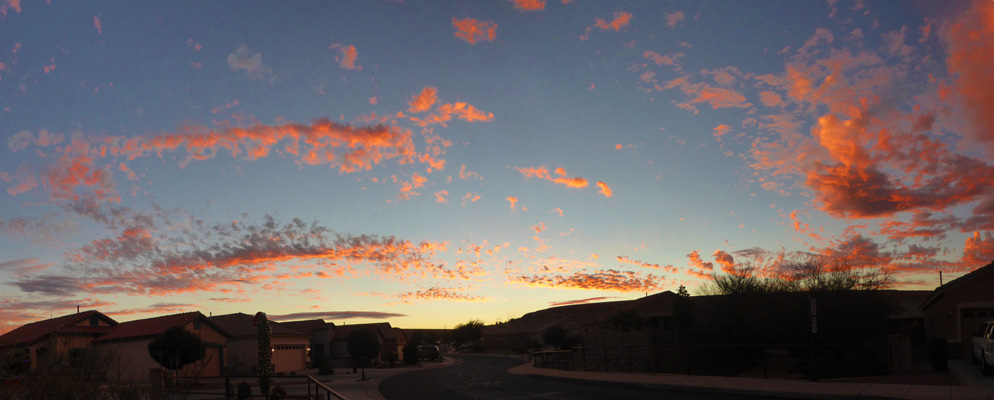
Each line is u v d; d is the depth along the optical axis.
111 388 12.30
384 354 71.62
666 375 26.14
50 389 11.20
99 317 45.16
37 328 42.25
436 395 24.12
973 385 18.23
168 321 42.88
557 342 81.56
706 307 39.28
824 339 25.91
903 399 15.05
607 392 21.61
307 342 53.75
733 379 22.25
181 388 15.08
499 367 49.91
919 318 45.66
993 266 27.81
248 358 47.59
